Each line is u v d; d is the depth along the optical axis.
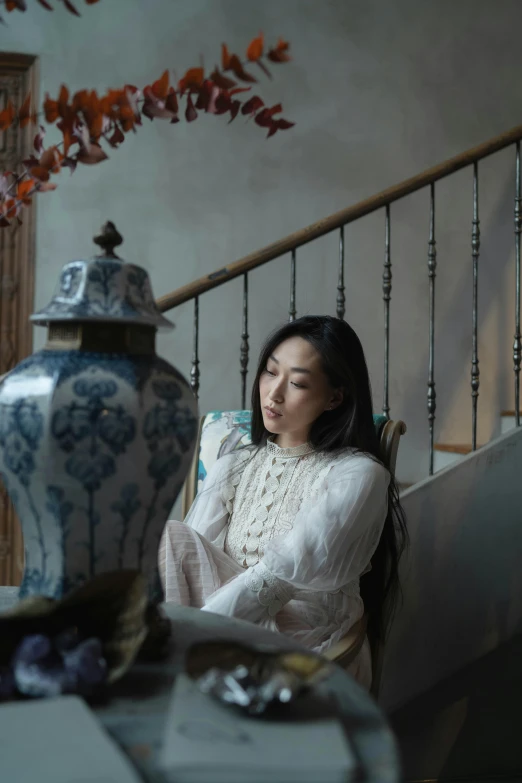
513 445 2.09
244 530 1.55
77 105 0.74
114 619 0.63
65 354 0.68
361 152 3.35
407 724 2.05
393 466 1.63
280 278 3.30
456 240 3.43
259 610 1.32
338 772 0.46
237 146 3.26
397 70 3.39
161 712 0.56
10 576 3.09
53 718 0.52
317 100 3.32
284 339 1.57
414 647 2.01
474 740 2.08
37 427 0.65
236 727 0.52
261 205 3.27
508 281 3.48
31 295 3.10
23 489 0.68
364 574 1.60
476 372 2.22
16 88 3.09
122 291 0.72
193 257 3.22
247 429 1.76
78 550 0.68
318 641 1.38
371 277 3.36
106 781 0.44
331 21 3.34
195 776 0.46
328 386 1.53
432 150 3.41
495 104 3.47
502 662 2.07
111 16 3.15
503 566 2.06
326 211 3.32
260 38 0.71
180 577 1.42
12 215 0.88
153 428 0.68
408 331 3.39
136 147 3.18
